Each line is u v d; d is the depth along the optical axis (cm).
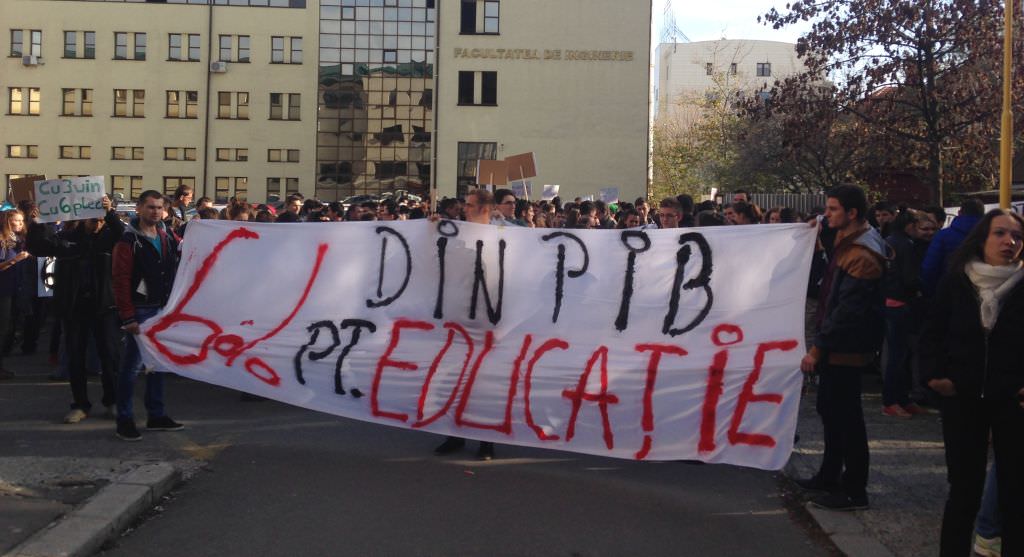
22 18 5112
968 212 795
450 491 616
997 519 495
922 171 2389
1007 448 429
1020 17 2097
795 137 2370
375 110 5172
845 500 573
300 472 655
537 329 686
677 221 785
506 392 683
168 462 661
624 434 657
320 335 723
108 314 813
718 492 628
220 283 738
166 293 784
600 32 4622
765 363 636
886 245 588
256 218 1157
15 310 1177
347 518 555
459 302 703
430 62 5156
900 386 863
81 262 803
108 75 5128
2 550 469
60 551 468
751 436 634
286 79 5156
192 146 5147
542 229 697
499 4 4628
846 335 564
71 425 786
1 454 681
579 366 671
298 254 739
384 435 773
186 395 948
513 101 4644
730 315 651
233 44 5147
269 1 5131
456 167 4662
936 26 2158
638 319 668
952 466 444
